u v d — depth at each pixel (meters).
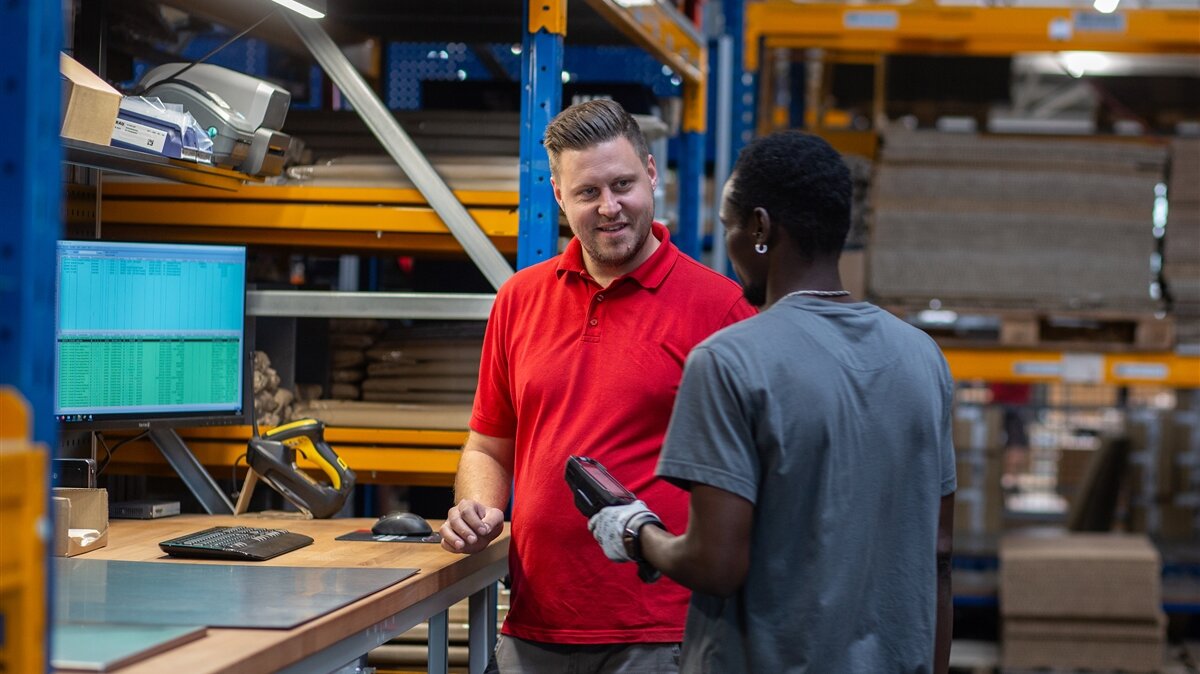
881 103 5.83
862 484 1.78
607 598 2.41
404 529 2.66
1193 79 6.11
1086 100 14.49
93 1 3.21
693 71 4.43
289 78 4.42
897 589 1.82
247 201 3.23
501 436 2.72
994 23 5.11
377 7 3.89
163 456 3.21
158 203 3.26
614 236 2.43
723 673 1.79
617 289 2.49
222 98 2.94
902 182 5.08
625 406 2.42
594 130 2.42
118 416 2.79
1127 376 5.11
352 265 4.38
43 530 1.19
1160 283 5.20
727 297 2.50
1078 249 5.06
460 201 3.17
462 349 3.39
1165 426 5.78
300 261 4.39
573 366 2.48
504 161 3.24
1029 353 5.12
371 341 3.48
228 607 1.88
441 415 3.28
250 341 3.08
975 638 5.53
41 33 1.25
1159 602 5.03
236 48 4.45
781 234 1.85
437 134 3.39
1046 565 5.02
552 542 2.44
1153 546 5.52
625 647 2.41
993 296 5.06
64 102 2.29
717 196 5.73
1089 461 6.49
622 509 1.92
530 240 3.01
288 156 3.29
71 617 1.79
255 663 1.63
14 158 1.23
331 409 3.32
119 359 2.79
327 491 2.96
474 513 2.46
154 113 2.61
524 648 2.49
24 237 1.23
